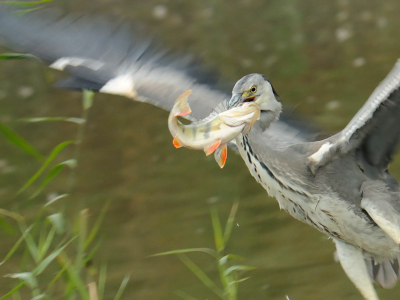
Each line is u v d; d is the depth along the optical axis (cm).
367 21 2223
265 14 2488
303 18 2378
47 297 768
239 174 1373
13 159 1598
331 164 840
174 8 2597
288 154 859
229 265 1034
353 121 814
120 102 1892
